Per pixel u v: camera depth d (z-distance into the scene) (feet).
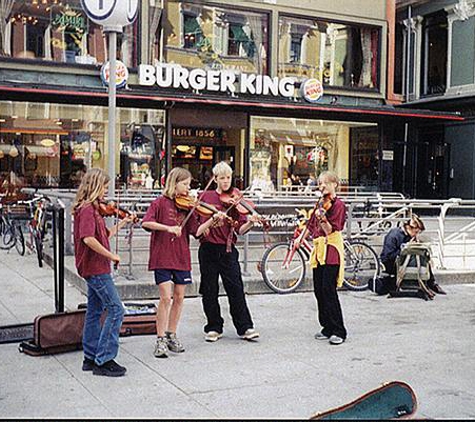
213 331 23.25
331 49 65.77
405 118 65.72
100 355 18.95
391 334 24.72
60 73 53.78
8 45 52.49
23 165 52.70
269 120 62.39
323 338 23.73
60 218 23.15
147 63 57.11
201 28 59.77
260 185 61.82
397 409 13.57
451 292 34.06
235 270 23.17
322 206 23.08
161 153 57.41
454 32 73.15
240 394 17.62
